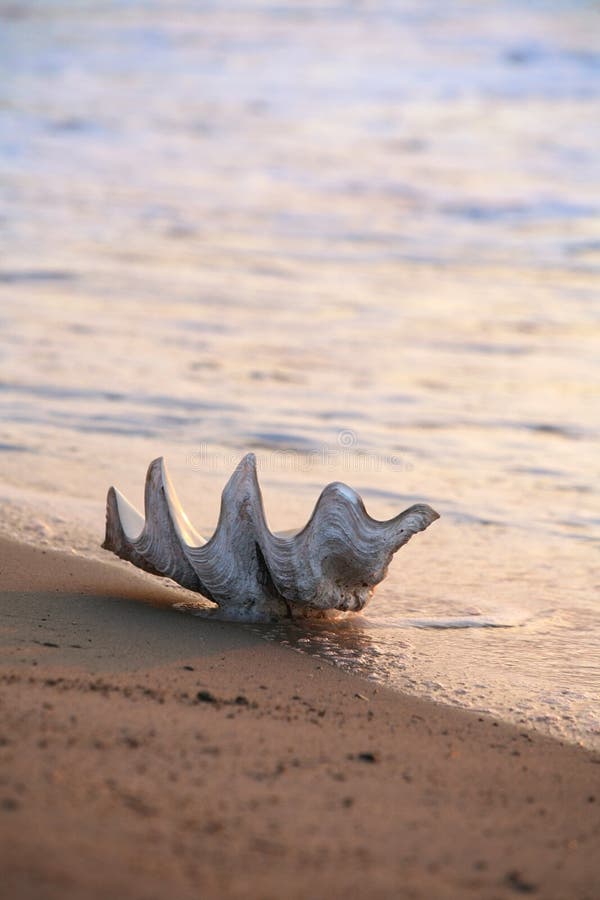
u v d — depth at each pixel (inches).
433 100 1312.7
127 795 116.0
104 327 506.0
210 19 1847.9
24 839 101.5
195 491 302.7
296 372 451.2
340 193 904.3
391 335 526.0
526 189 924.6
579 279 669.9
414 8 1957.4
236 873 102.7
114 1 1985.7
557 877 113.0
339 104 1285.7
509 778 144.2
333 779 131.7
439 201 884.6
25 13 1822.1
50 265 633.6
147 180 917.8
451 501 312.5
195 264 661.3
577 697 187.5
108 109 1206.3
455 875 110.1
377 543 205.6
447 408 411.2
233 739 140.3
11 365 433.7
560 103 1290.6
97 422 367.2
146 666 174.1
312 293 606.9
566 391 440.1
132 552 215.5
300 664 189.0
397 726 162.1
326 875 105.3
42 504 276.1
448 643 212.2
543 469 345.7
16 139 1048.8
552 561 269.7
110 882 96.4
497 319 567.8
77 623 194.5
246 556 209.5
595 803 138.6
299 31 1760.6
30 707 140.6
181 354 466.9
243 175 955.3
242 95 1317.7
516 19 1829.5
